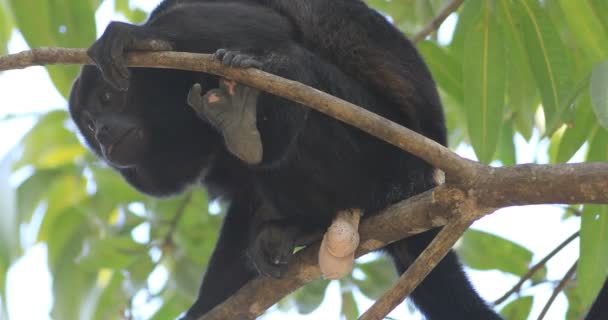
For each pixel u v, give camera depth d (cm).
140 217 1030
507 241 974
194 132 773
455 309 741
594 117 788
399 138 568
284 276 707
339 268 673
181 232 1011
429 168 755
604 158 794
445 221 619
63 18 927
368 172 725
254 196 804
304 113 664
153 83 752
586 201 547
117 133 746
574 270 802
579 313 948
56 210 1070
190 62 600
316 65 711
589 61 828
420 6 1011
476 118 773
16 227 1016
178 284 981
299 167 711
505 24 798
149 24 729
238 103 632
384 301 600
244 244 801
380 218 664
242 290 722
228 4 761
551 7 864
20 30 924
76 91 780
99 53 634
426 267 593
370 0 1105
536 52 787
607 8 779
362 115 566
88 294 1015
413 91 755
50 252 1050
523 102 842
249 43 705
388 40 770
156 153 773
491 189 570
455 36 867
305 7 773
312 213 734
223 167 808
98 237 1032
